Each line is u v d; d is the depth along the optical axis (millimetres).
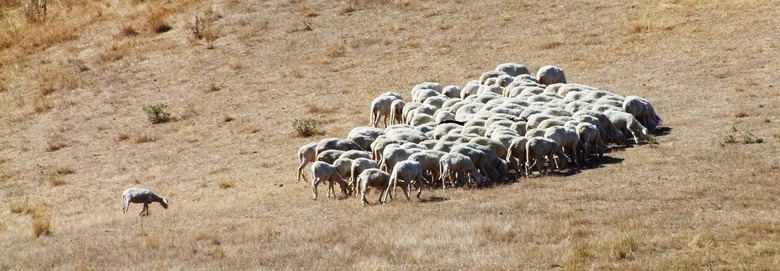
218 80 130500
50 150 109500
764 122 87688
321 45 139625
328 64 132375
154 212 75125
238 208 71875
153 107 117000
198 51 141875
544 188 70438
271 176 88500
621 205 62375
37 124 121062
